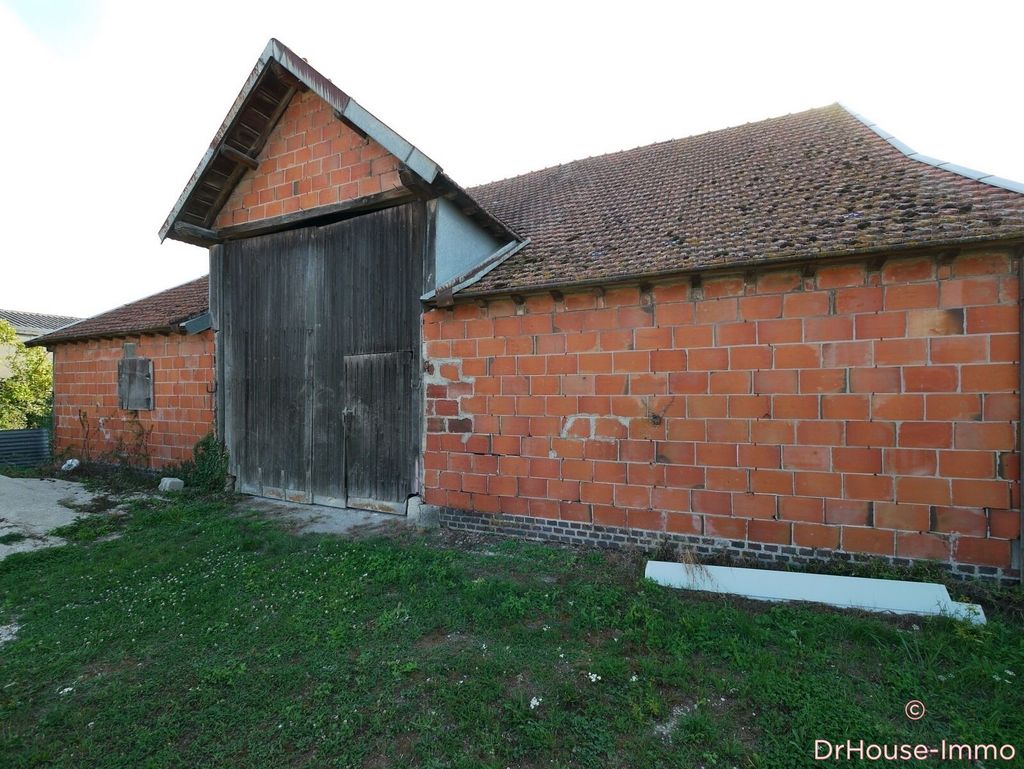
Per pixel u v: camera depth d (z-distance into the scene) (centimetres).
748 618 355
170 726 260
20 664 320
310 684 295
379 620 363
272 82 660
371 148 631
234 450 786
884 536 411
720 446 462
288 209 700
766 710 262
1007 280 379
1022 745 236
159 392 880
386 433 652
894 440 408
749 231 478
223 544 542
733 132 817
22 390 1705
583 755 237
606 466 509
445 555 494
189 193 712
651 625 344
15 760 239
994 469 384
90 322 1088
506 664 307
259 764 235
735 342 456
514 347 554
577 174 900
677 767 229
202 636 351
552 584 426
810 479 432
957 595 378
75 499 754
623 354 500
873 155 562
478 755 238
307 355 718
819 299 428
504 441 559
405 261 631
